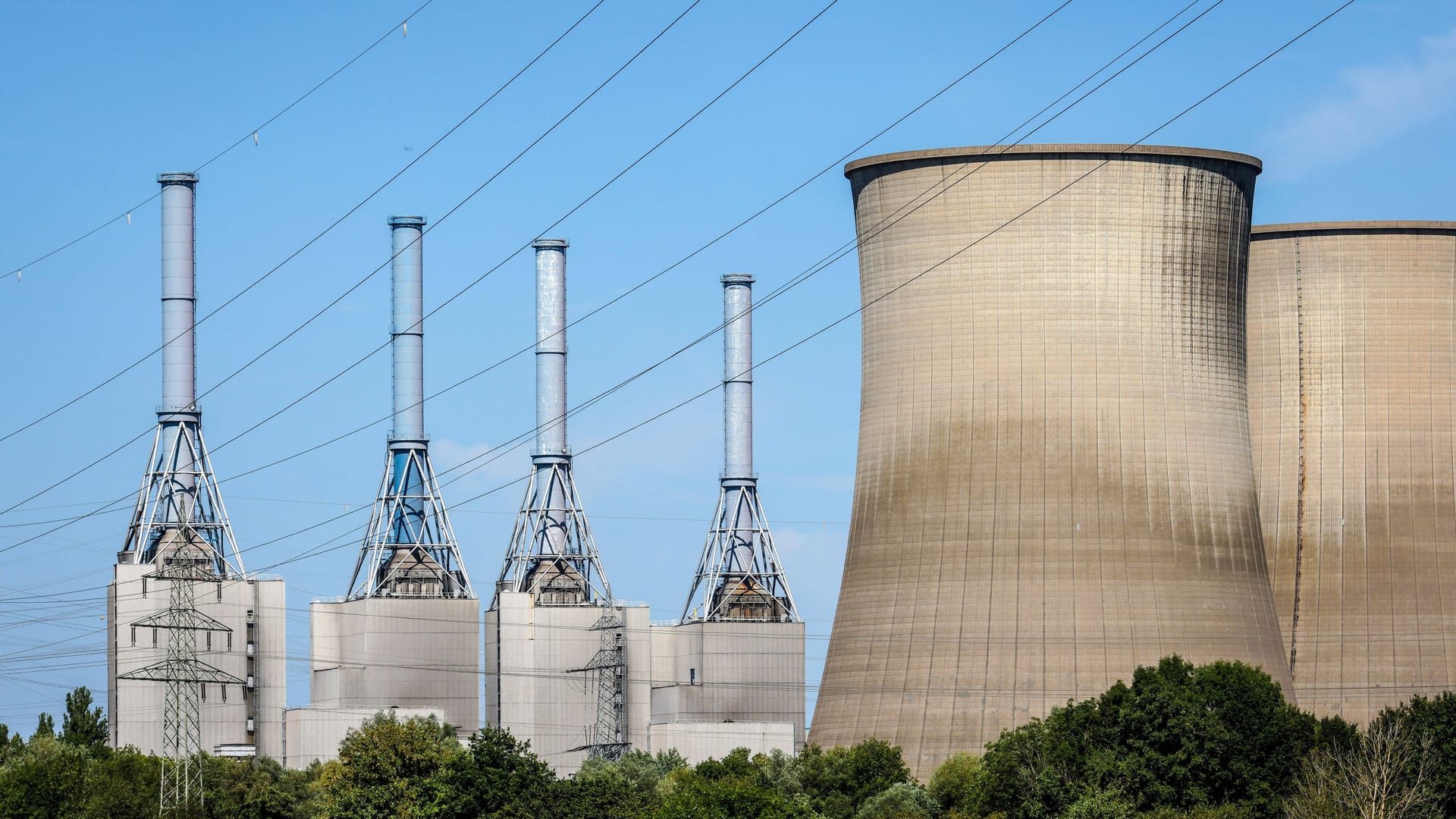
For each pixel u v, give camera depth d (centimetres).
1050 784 14688
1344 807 13925
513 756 16462
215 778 18288
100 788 16788
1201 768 14912
